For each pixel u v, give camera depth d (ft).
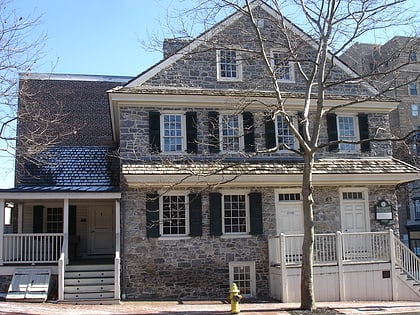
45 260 58.13
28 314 43.27
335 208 65.31
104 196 58.75
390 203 67.26
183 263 59.77
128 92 60.59
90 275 57.36
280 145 50.24
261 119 64.59
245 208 63.05
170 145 62.95
